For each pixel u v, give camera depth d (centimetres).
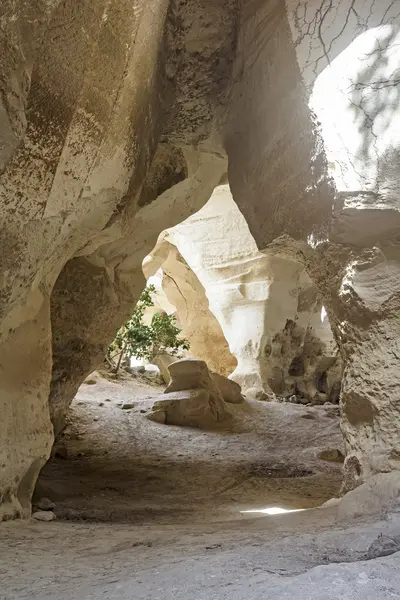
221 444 1109
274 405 1362
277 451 1076
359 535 264
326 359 1585
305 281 1486
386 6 447
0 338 439
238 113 613
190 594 197
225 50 599
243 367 1495
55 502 652
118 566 269
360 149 438
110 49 417
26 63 346
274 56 510
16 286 430
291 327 1514
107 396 1360
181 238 1562
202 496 771
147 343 1562
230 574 216
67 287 791
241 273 1483
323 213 472
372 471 418
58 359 823
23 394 460
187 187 780
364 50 447
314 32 465
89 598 211
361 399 433
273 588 186
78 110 402
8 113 344
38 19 345
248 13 555
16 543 349
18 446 446
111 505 661
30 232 416
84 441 1066
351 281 448
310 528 328
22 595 231
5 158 360
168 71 603
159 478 874
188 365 1302
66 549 332
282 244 567
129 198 545
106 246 826
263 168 566
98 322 845
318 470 948
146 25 465
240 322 1502
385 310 428
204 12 573
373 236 444
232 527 396
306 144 482
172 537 348
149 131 564
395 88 437
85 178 443
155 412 1218
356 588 181
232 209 1473
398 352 418
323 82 455
